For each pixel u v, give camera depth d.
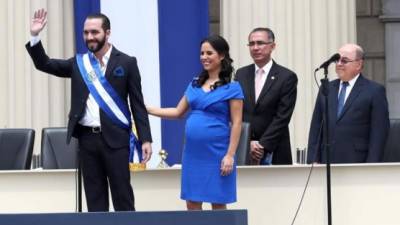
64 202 12.76
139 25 17.09
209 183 11.77
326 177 12.71
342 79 13.53
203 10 17.14
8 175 12.74
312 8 17.83
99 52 11.73
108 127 11.66
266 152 13.38
